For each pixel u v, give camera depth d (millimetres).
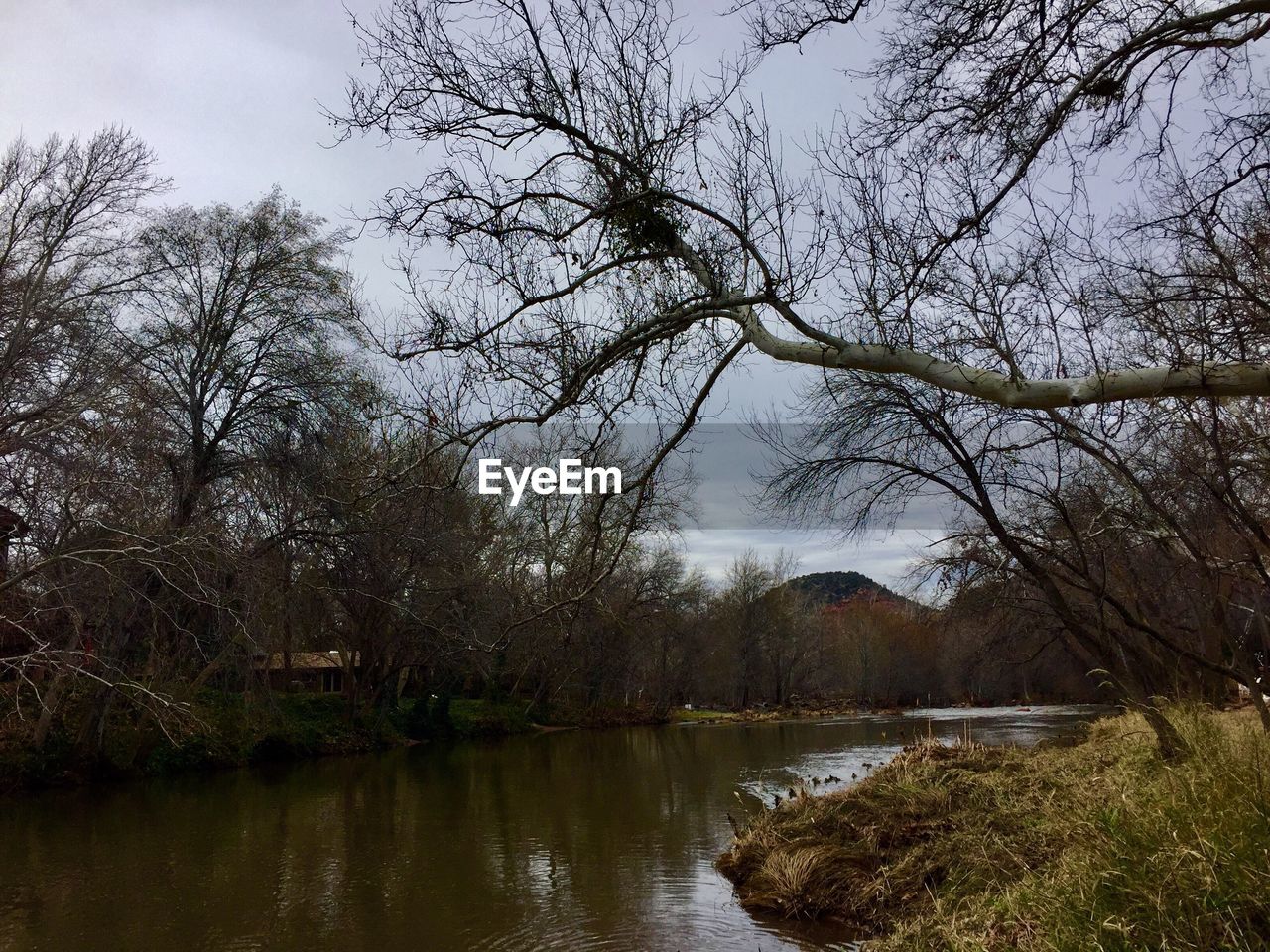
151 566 18203
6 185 22281
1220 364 4891
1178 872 5398
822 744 33844
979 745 16219
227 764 27719
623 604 20922
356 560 22234
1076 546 11961
